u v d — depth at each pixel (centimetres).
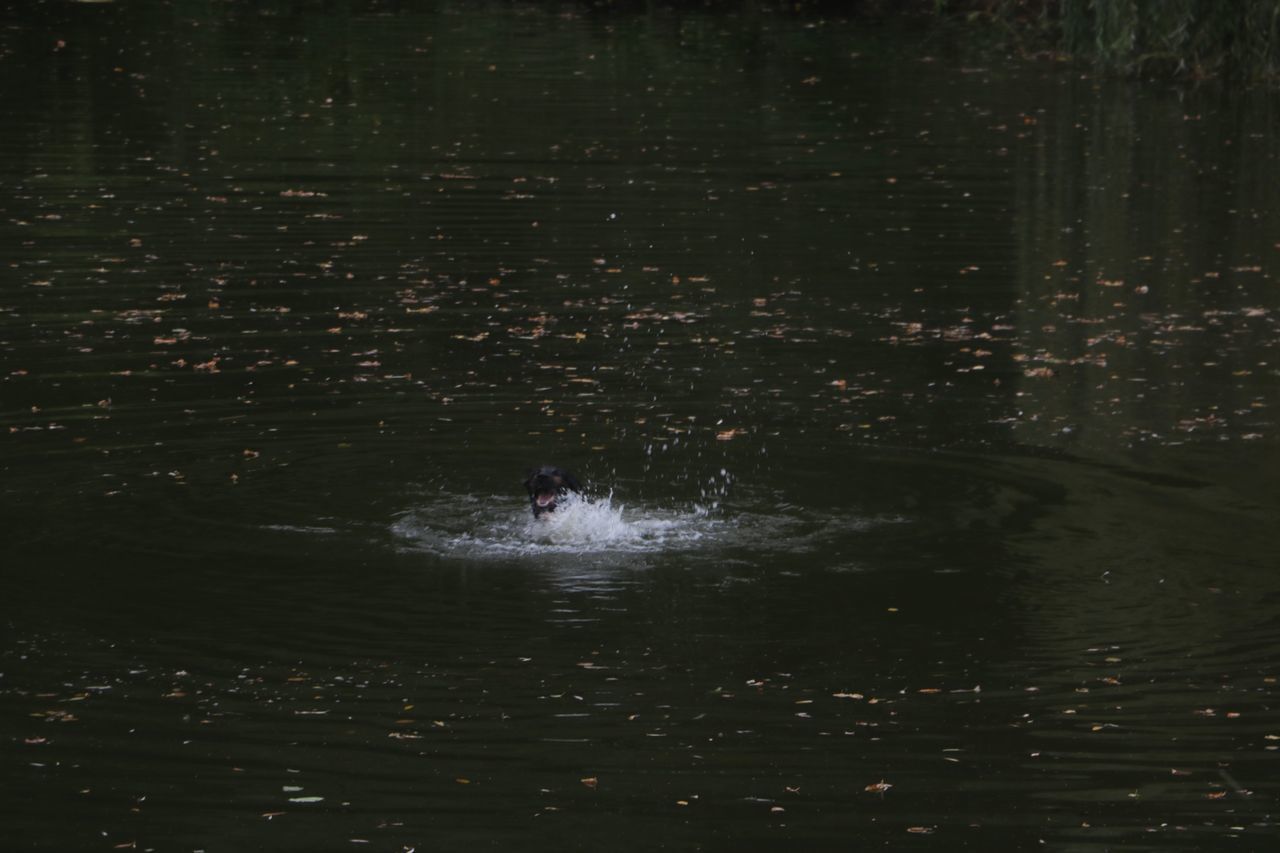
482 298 5406
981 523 3425
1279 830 2266
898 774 2419
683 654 2806
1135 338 5016
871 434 4038
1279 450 3919
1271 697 2655
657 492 3600
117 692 2650
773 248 6228
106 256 5888
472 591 3058
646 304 5356
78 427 4003
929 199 7200
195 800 2325
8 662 2750
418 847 2205
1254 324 5194
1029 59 11994
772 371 4603
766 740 2519
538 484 3416
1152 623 2942
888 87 10600
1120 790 2377
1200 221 6788
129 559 3192
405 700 2630
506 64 11381
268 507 3484
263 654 2791
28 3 14450
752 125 9050
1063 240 6431
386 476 3691
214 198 6981
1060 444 3969
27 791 2350
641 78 10825
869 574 3166
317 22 13750
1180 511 3506
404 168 7731
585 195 7144
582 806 2316
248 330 4953
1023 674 2739
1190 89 10506
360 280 5612
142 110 9281
